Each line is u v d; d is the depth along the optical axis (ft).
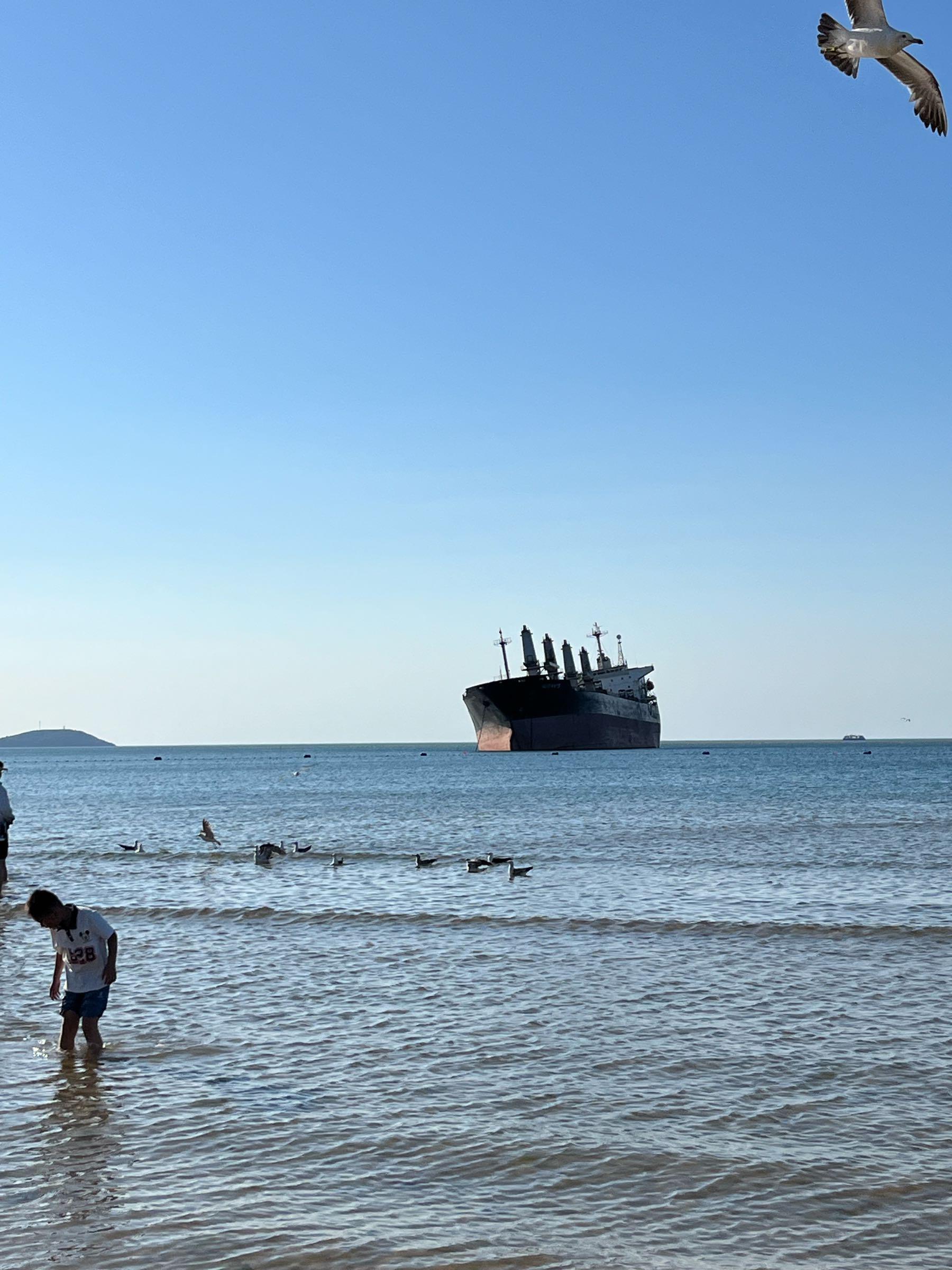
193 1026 40.22
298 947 55.67
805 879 79.25
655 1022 40.14
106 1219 24.12
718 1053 36.22
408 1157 27.58
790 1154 27.58
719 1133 28.96
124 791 268.82
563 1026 39.63
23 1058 36.42
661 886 76.48
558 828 130.62
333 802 201.36
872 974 47.80
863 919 61.57
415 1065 35.22
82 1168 26.96
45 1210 24.59
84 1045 37.86
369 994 44.93
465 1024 40.01
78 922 36.70
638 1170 26.63
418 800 204.54
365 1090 32.78
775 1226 23.61
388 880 82.58
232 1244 22.88
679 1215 24.14
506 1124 29.78
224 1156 27.73
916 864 88.94
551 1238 23.09
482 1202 24.91
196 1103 31.73
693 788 230.68
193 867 92.73
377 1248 22.67
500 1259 22.17
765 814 149.48
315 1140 28.71
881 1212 24.27
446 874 85.87
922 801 180.65
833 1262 22.00
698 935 57.52
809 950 53.11
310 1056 36.27
